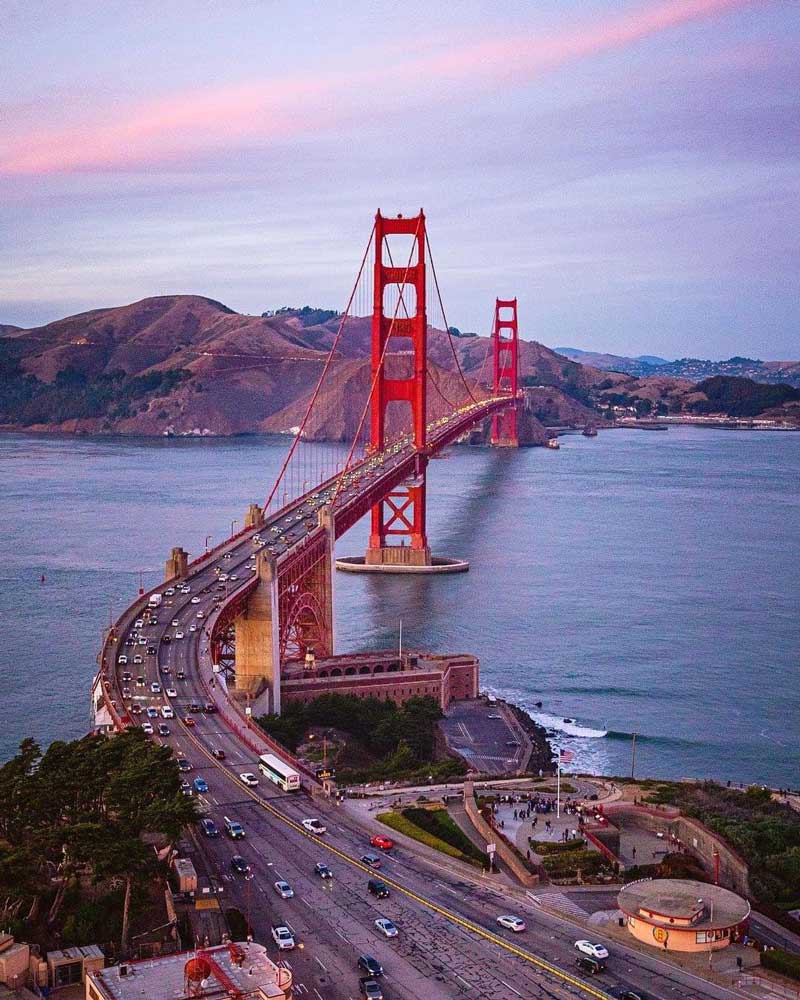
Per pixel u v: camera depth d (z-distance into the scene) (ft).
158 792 321.11
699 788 428.56
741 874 323.57
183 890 298.56
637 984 262.47
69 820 308.19
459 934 284.41
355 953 272.72
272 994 225.35
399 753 487.20
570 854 332.60
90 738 360.89
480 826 355.97
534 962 270.87
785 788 509.76
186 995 227.61
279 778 387.96
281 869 320.29
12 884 280.51
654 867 331.36
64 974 262.06
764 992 260.21
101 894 294.87
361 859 329.52
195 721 450.30
